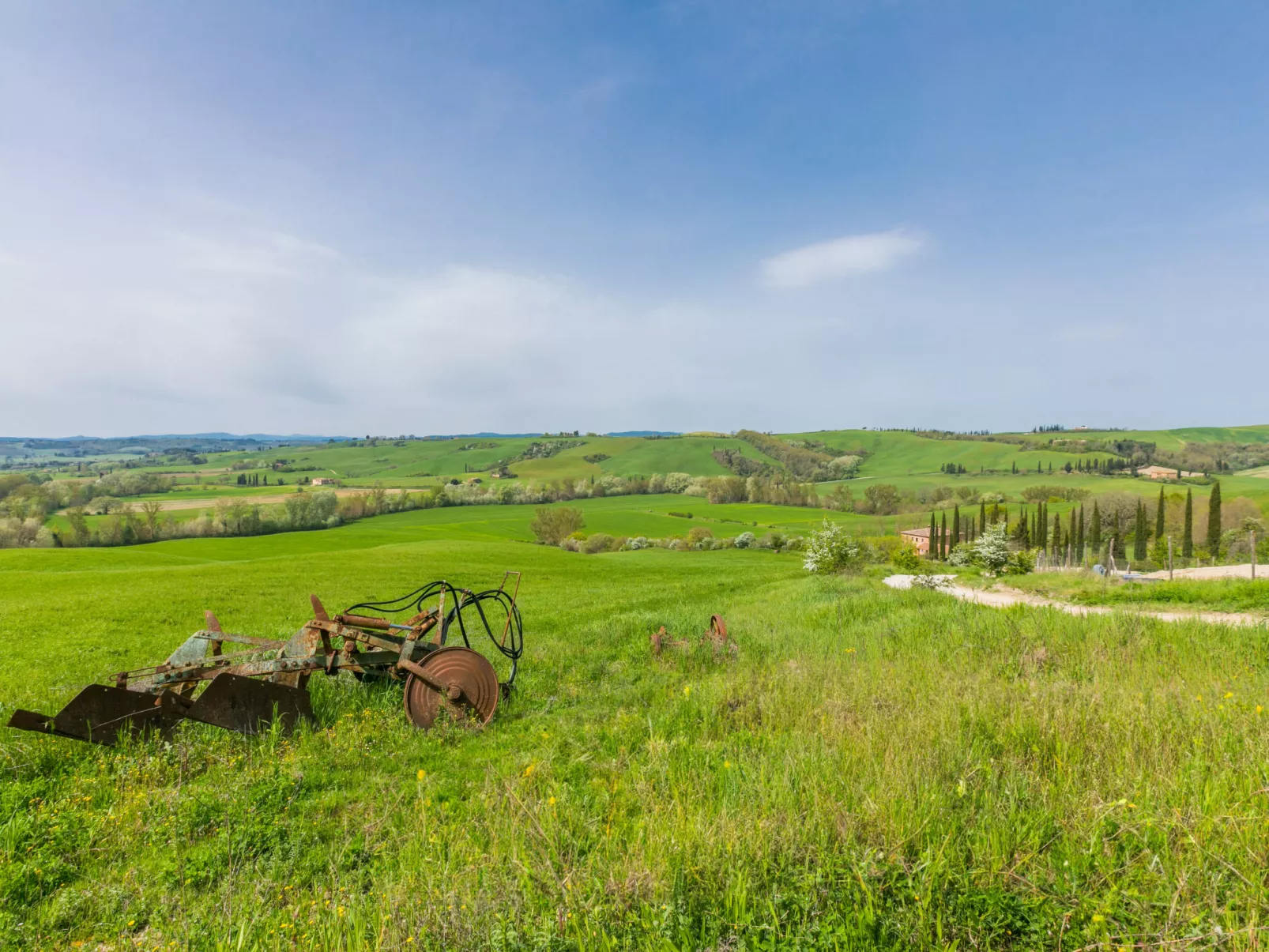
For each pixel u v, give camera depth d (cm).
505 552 6438
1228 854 343
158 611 2209
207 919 392
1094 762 501
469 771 645
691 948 317
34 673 1156
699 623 1447
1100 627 1095
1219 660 875
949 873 349
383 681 895
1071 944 302
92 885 451
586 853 428
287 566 4734
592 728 754
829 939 308
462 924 344
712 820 430
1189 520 7494
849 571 3494
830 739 602
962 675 859
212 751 693
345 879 426
